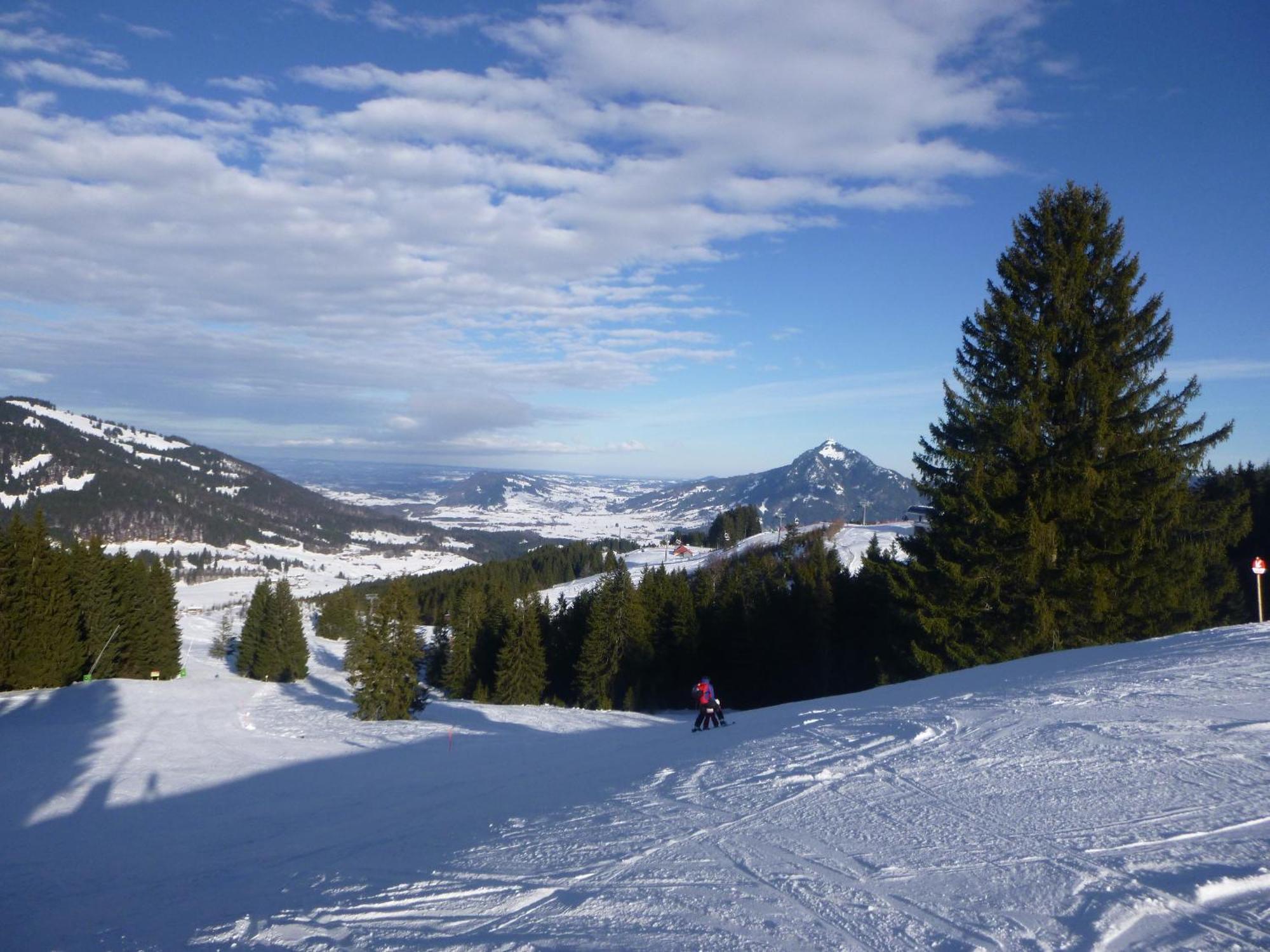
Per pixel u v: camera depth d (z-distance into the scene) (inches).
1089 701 422.3
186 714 1112.8
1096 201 1122.7
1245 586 1385.3
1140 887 184.5
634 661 1863.9
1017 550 1005.2
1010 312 1069.8
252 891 285.4
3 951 249.3
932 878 203.5
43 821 496.7
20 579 1423.5
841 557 3024.1
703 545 5871.1
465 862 269.7
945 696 552.4
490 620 2214.6
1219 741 315.0
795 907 193.3
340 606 3954.2
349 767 671.1
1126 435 1028.5
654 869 233.3
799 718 582.6
